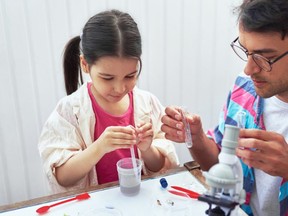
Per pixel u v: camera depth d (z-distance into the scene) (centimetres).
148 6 138
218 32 153
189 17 146
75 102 99
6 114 132
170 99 156
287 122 86
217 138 103
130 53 84
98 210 70
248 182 90
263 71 70
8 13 121
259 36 65
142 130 88
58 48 131
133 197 75
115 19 86
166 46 146
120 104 103
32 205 73
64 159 91
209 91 162
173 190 77
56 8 127
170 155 101
